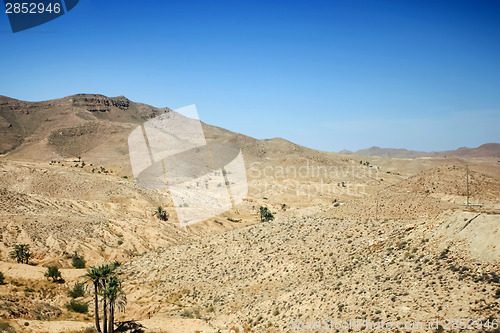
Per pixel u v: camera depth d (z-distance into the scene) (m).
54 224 97.75
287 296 40.59
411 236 40.12
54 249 86.69
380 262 38.22
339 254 45.53
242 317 40.69
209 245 67.56
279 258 52.06
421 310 28.03
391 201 58.22
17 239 86.06
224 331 37.91
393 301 30.62
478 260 30.53
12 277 61.84
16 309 41.97
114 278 41.47
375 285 34.28
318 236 53.50
